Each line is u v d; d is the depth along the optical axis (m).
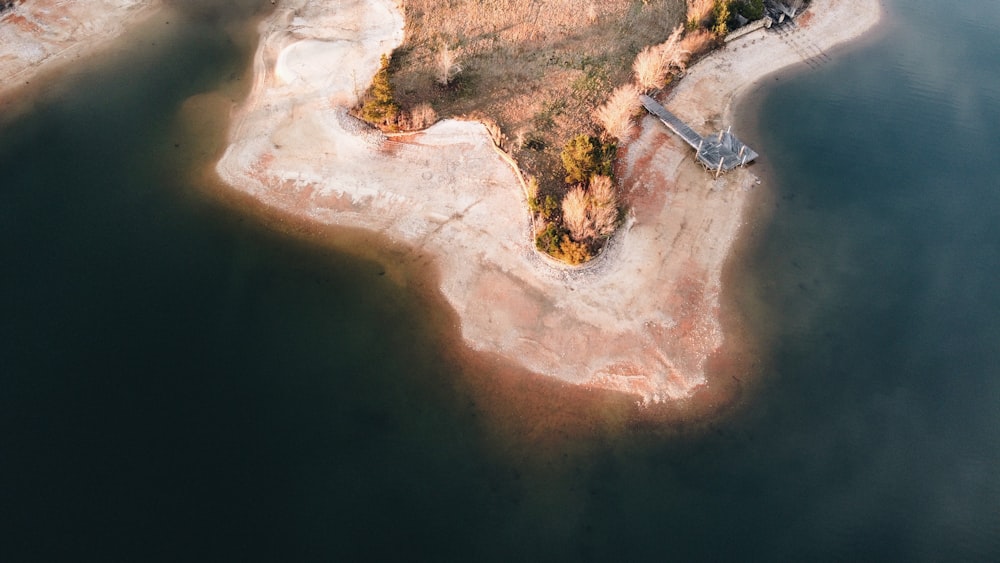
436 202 59.69
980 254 58.53
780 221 60.81
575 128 65.06
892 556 43.28
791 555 43.00
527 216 58.84
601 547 43.19
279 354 50.47
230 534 41.94
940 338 53.50
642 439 48.00
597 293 54.94
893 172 64.38
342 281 54.97
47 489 42.97
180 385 48.19
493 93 67.44
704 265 57.50
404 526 43.22
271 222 58.25
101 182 60.25
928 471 46.91
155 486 43.41
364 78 68.12
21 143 62.97
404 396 49.06
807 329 54.03
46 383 47.66
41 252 55.12
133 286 53.50
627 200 60.97
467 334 52.41
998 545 43.94
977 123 68.62
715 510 44.75
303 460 45.34
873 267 57.78
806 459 47.31
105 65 70.00
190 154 62.47
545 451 47.12
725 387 50.72
